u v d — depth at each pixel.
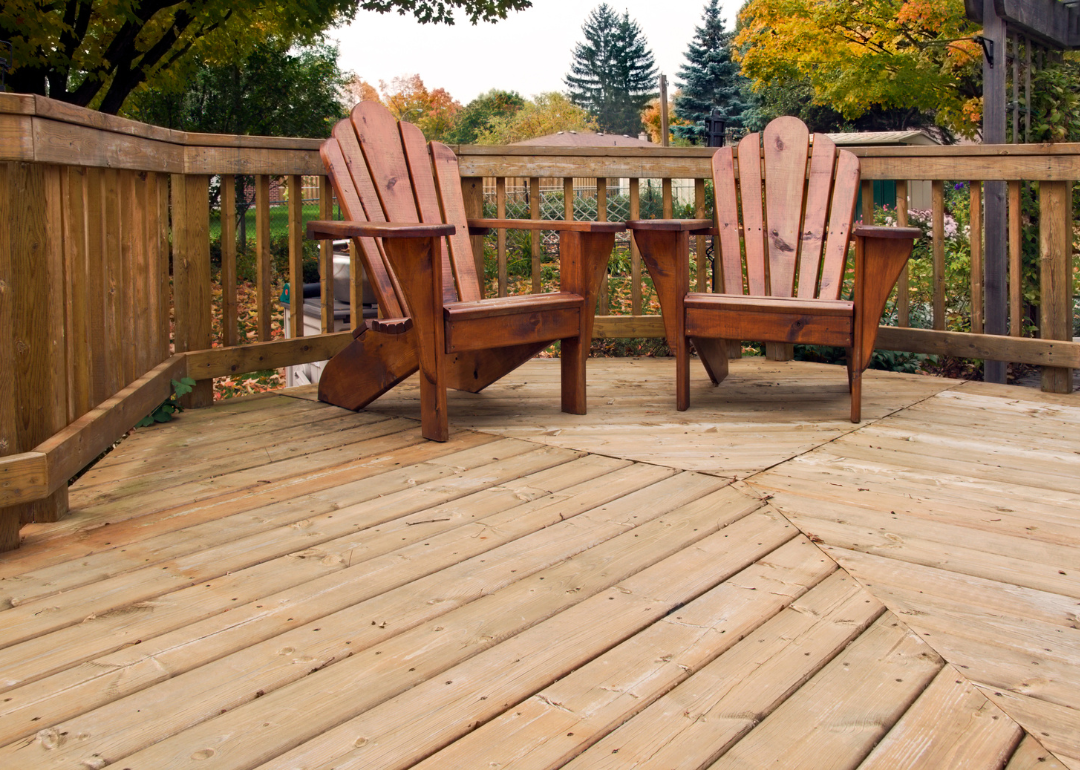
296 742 1.07
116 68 9.27
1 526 1.68
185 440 2.54
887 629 1.35
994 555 1.63
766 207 3.18
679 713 1.12
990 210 3.78
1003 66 4.02
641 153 3.60
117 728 1.10
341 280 3.87
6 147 1.60
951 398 2.99
